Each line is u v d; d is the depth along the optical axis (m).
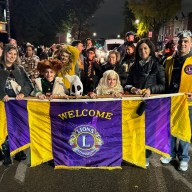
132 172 4.07
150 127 4.02
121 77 5.29
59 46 5.53
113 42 16.73
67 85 4.34
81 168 4.17
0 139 4.09
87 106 3.93
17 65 4.27
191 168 4.21
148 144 4.05
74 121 3.99
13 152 4.12
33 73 7.00
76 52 5.02
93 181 3.83
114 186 3.71
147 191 3.61
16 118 4.06
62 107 3.97
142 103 3.88
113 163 4.09
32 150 4.13
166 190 3.63
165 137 4.06
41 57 10.75
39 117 4.05
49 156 4.14
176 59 3.99
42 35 38.72
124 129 4.02
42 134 4.09
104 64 5.77
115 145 4.05
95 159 4.08
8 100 4.00
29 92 4.30
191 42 3.89
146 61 4.01
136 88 4.01
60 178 3.91
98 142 4.04
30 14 37.31
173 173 4.05
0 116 4.05
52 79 4.24
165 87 4.09
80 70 6.07
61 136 4.06
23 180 3.86
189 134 3.97
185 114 3.93
